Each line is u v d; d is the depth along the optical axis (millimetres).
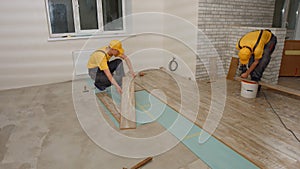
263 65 3094
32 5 3604
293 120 2449
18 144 2072
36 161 1830
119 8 4359
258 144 2006
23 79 3814
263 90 3428
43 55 3867
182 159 1846
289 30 4492
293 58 4176
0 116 2656
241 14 4164
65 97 3293
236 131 2238
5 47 3584
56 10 3873
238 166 1737
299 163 1742
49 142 2107
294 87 3623
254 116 2557
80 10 4059
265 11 4395
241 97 3156
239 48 3105
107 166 1770
